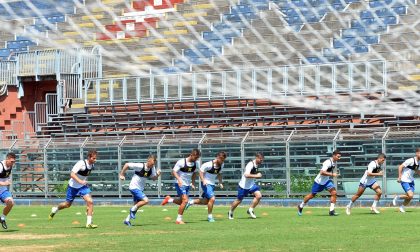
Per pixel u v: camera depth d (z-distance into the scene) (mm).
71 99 62000
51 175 52656
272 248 19828
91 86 61125
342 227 27078
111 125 59312
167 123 57812
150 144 50031
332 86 54594
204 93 57812
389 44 60438
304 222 29906
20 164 53500
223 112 56594
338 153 33750
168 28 69000
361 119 52375
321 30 63656
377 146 44750
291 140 46938
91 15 72188
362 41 61750
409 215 33812
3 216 27594
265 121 55125
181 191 30031
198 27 67875
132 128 58906
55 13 73062
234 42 65500
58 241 22375
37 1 73875
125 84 60062
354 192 45281
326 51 62500
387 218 31875
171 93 58750
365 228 26500
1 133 55312
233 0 68875
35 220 32812
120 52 68062
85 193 28828
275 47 64125
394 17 62312
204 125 56719
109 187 51188
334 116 53375
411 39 60094
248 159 47844
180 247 20266
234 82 57156
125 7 72375
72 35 71375
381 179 44438
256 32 65625
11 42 71750
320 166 46156
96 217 34656
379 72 53656
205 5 69688
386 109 52094
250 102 56719
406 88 55031
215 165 30875
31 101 64375
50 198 52219
